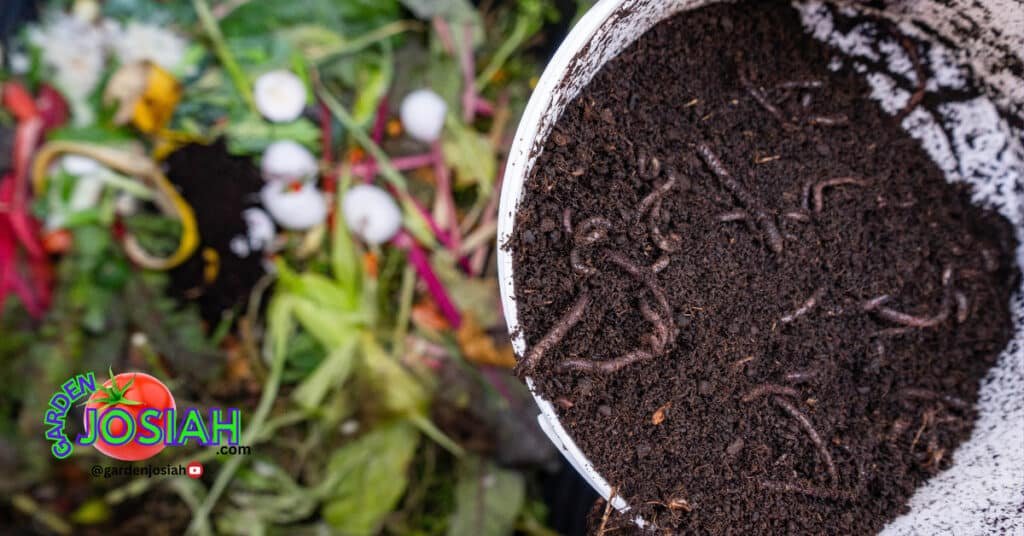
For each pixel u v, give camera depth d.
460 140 0.69
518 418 0.68
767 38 0.48
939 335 0.49
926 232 0.48
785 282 0.47
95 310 0.63
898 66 0.48
